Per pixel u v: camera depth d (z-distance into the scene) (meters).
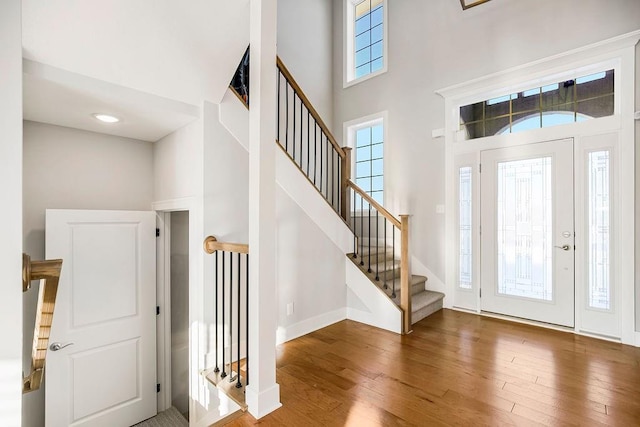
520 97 3.53
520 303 3.45
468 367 2.40
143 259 2.70
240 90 2.95
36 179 2.42
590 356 2.56
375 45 5.00
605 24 2.97
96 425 2.41
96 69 1.85
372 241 4.89
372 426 1.74
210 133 2.36
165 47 1.86
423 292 4.06
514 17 3.51
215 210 2.39
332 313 3.44
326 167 5.00
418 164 4.30
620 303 2.85
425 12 4.25
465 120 3.95
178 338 3.15
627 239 2.81
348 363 2.48
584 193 3.04
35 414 2.30
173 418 2.79
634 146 2.79
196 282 2.41
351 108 5.13
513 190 3.49
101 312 2.45
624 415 1.80
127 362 2.59
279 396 1.99
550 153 3.25
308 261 3.18
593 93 3.09
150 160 3.04
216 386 2.14
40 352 1.17
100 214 2.47
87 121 2.42
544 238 3.29
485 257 3.69
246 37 2.02
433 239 4.14
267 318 1.91
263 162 1.90
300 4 4.90
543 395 2.01
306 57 4.96
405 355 2.62
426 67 4.23
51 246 2.24
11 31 0.98
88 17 1.57
